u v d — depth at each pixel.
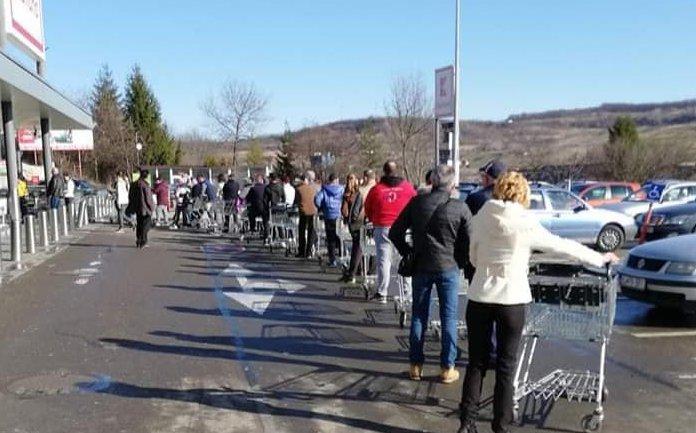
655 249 8.91
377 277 10.22
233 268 13.73
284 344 7.69
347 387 6.18
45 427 5.20
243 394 5.98
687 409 5.63
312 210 15.12
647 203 20.94
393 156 47.50
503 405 4.79
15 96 13.35
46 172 19.34
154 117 70.69
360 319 8.99
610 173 42.53
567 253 4.85
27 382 6.25
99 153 60.53
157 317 9.01
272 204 17.83
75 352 7.27
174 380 6.36
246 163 67.06
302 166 53.50
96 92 68.25
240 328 8.44
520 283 4.78
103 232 22.02
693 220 14.80
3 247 16.66
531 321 5.39
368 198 10.02
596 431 5.11
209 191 24.28
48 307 9.57
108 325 8.52
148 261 14.66
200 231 23.30
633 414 5.50
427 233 6.11
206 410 5.59
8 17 13.85
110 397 5.88
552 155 52.97
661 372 6.65
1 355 7.13
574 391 5.76
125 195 23.27
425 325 6.34
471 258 5.03
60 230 21.22
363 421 5.36
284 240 17.09
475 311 4.84
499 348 4.82
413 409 5.62
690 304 8.42
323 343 7.74
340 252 14.03
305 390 6.10
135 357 7.11
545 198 17.09
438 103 21.62
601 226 17.22
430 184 6.97
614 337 8.09
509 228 4.72
